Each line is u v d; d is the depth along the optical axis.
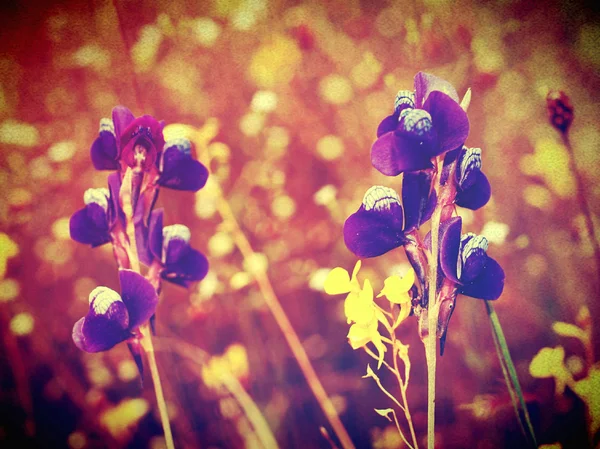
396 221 0.09
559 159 0.10
